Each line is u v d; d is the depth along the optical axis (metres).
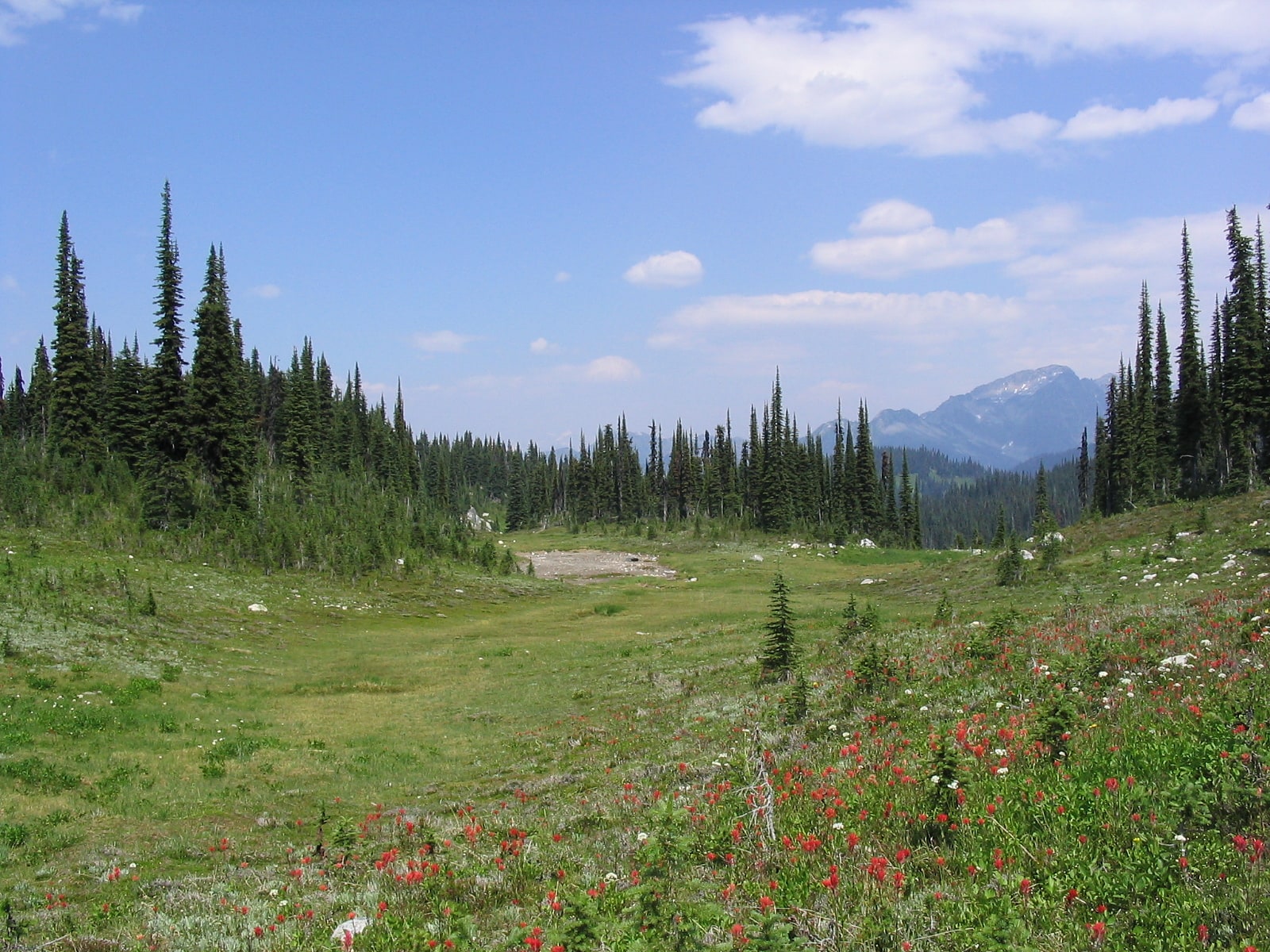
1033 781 10.94
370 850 15.34
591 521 155.75
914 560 102.88
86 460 63.94
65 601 40.81
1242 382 60.94
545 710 31.62
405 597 64.56
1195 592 37.12
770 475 123.94
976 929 6.82
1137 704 13.43
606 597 74.94
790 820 11.38
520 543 132.38
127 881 14.74
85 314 67.81
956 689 18.56
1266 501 51.84
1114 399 93.44
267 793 21.55
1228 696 12.35
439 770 24.11
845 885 8.63
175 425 61.12
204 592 50.75
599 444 157.25
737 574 91.50
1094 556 53.22
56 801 20.16
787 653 27.97
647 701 30.19
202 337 65.44
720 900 8.49
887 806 10.98
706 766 17.58
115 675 33.28
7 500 54.38
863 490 124.31
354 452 115.25
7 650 32.53
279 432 107.25
